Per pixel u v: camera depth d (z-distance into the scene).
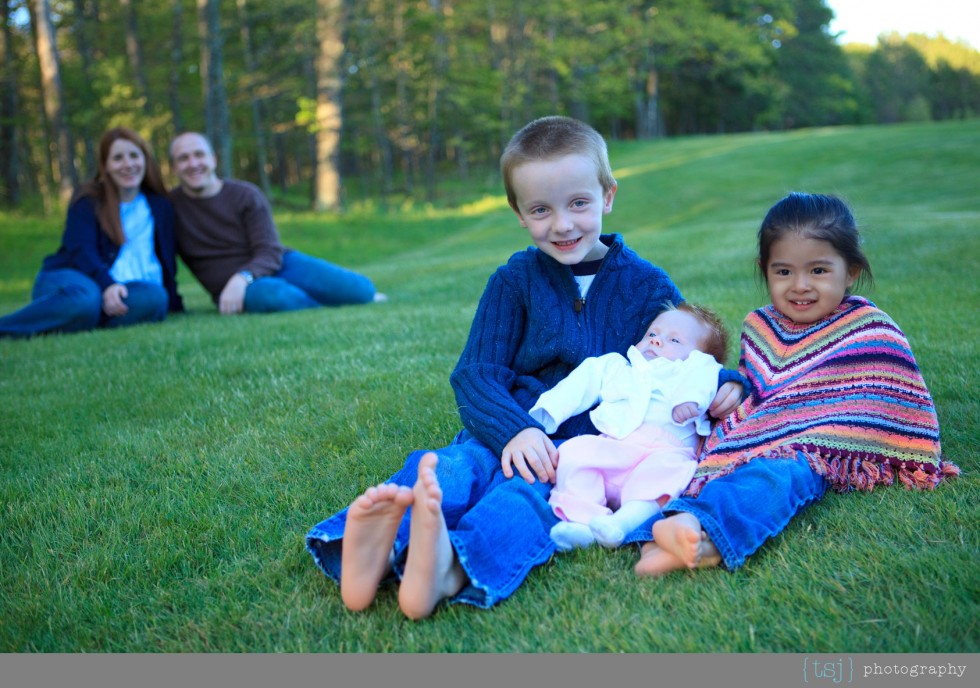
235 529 2.26
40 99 23.09
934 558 1.80
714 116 53.84
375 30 21.48
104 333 5.89
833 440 2.25
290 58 20.95
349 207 22.94
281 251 7.23
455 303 6.81
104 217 6.46
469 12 28.05
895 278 6.04
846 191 18.33
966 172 18.81
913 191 17.38
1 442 3.20
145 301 6.39
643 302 2.57
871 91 77.19
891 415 2.29
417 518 1.68
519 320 2.51
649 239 10.80
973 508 2.04
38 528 2.34
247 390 3.79
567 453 2.20
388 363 4.16
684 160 27.30
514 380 2.48
